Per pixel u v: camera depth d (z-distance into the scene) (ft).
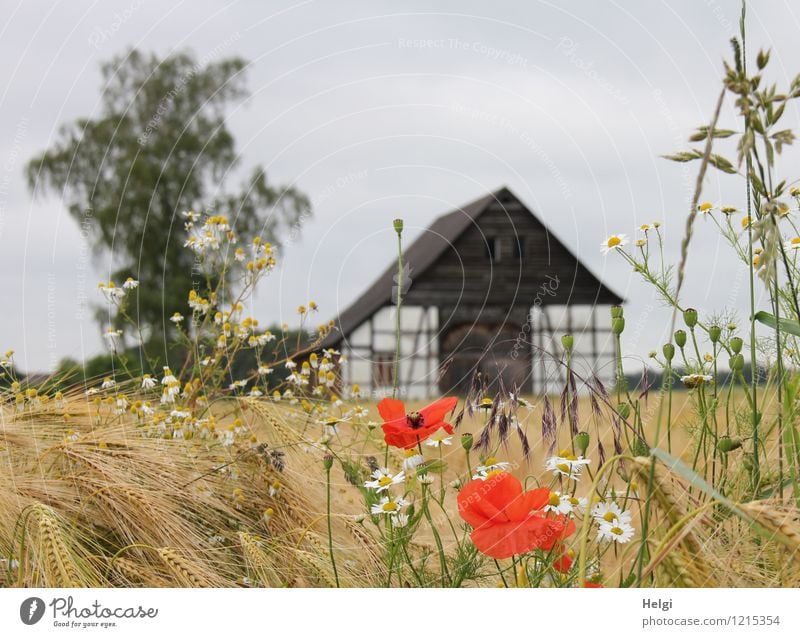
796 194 6.41
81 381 10.27
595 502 5.63
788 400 5.97
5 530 7.18
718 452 6.41
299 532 7.70
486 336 55.16
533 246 67.77
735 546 5.42
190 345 11.41
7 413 9.18
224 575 7.63
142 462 8.33
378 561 6.93
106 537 7.80
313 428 9.33
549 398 5.84
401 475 6.31
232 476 8.66
